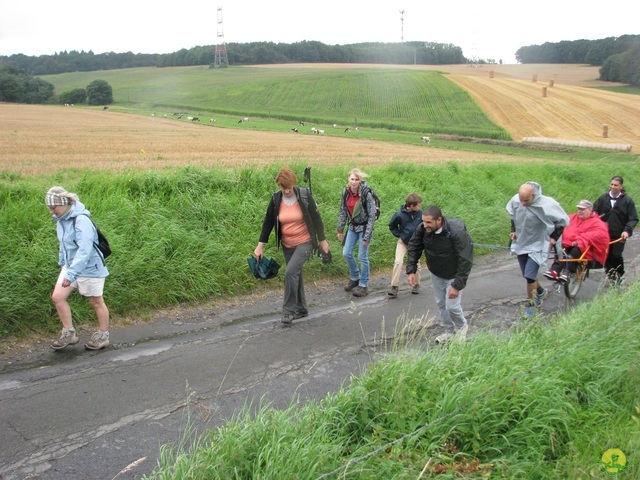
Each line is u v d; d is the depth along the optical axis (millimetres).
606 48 129875
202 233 9062
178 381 5312
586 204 8719
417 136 50938
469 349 5172
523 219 7816
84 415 4613
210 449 3574
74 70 166000
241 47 158000
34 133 35500
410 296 8727
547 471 3902
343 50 162125
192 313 7449
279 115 69000
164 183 10188
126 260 7609
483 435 4137
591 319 6059
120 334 6555
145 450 4164
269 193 11109
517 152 41312
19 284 6551
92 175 11281
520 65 138250
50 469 3879
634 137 48625
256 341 6473
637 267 10805
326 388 5301
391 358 4785
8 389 5012
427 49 163750
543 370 4738
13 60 168250
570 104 64438
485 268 10812
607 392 4945
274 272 7434
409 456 3697
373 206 8406
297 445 3629
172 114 70062
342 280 9438
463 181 15492
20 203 8297
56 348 5938
